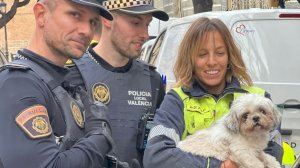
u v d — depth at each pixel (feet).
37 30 3.11
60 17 3.05
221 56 4.02
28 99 2.84
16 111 2.80
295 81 7.00
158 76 4.60
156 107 4.47
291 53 7.08
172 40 7.85
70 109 3.04
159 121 3.88
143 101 4.39
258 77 7.02
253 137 3.67
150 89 4.46
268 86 6.95
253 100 3.67
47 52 3.09
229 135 3.66
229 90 4.02
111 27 4.31
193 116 3.93
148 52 9.80
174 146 3.78
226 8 20.42
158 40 8.88
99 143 3.00
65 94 3.06
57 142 2.92
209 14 7.38
